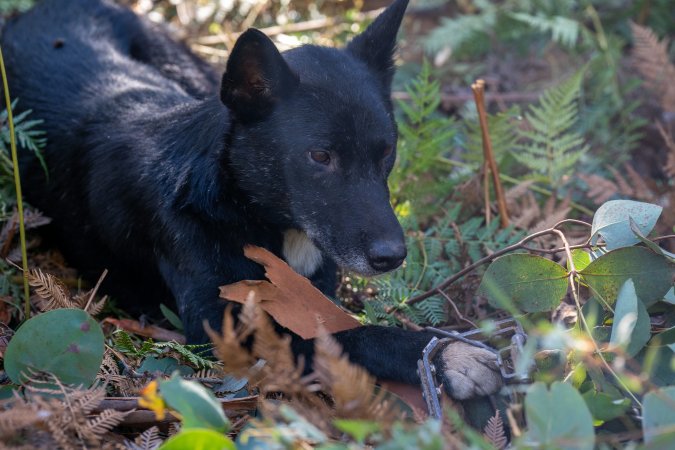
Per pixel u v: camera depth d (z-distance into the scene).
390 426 4.05
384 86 6.36
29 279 5.73
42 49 7.66
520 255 5.30
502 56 10.11
